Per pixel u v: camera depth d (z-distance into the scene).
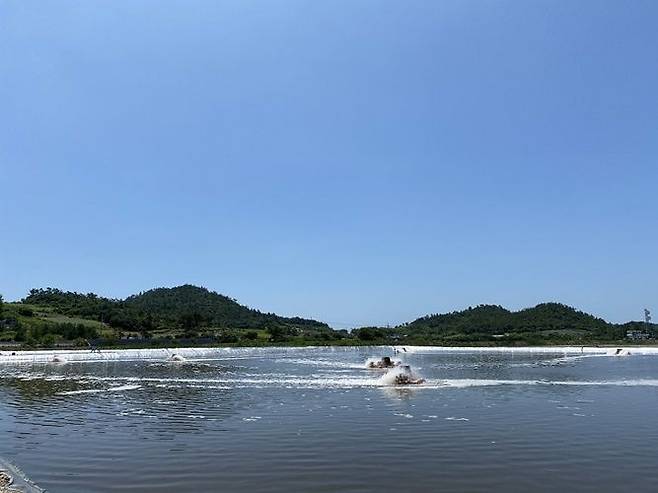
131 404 39.56
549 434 28.22
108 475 20.64
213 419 32.97
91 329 161.50
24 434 28.27
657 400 41.50
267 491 18.75
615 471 21.27
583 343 166.38
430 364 86.50
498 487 19.30
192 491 18.78
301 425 30.81
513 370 72.56
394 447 25.17
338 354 121.69
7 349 115.19
